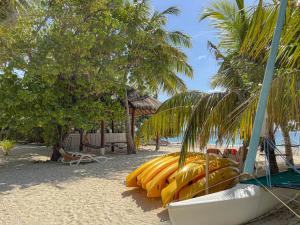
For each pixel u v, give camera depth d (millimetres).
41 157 18594
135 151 19156
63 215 7336
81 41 14055
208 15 9766
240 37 9297
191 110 7770
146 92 19922
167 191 7254
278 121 5805
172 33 17953
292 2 5500
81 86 15930
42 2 14859
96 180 10836
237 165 8164
